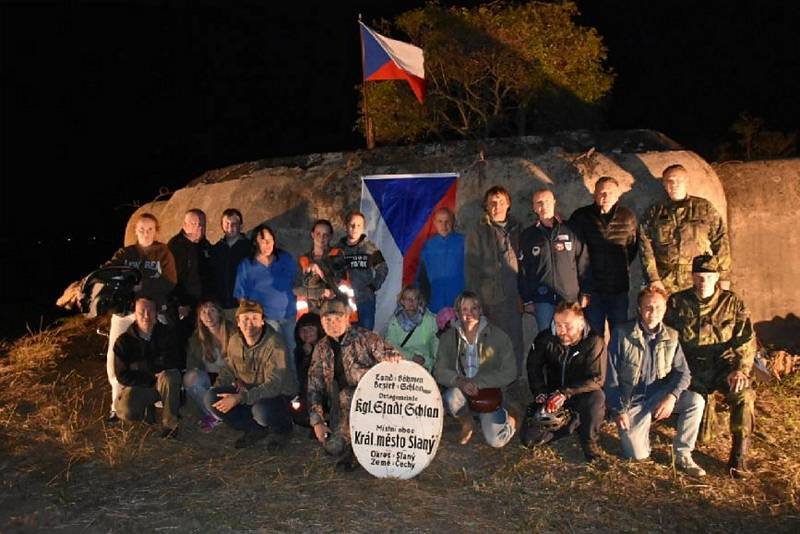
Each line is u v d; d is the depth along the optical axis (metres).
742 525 5.20
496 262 7.20
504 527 5.18
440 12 10.86
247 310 6.48
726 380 6.03
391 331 6.83
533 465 6.09
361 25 8.79
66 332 10.17
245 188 9.10
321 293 7.20
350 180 8.65
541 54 10.73
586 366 6.13
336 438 6.11
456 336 6.47
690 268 7.07
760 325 8.41
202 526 5.23
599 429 6.25
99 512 5.47
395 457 5.94
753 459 6.11
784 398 7.09
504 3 11.15
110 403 7.62
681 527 5.16
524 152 8.47
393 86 11.25
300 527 5.18
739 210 8.56
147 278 7.24
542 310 7.04
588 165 8.18
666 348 6.05
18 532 5.27
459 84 11.37
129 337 6.84
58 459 6.38
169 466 6.23
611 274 7.06
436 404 5.91
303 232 8.59
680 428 6.02
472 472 6.03
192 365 7.20
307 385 6.28
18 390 7.95
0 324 12.52
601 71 11.41
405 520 5.26
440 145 8.73
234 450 6.56
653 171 8.16
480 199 8.21
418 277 7.55
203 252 7.61
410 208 8.32
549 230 7.05
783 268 8.45
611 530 5.13
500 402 6.36
